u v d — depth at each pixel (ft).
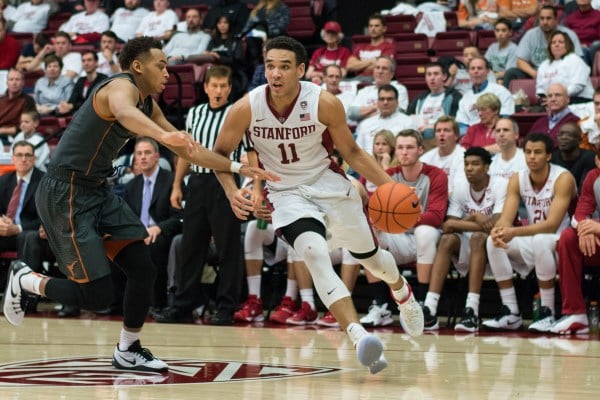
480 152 40.19
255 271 42.27
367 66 60.59
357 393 19.11
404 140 40.16
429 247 39.27
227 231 39.96
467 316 38.11
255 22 61.67
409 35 63.26
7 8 79.10
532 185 39.27
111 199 22.48
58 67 63.87
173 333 34.88
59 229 21.81
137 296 22.41
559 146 41.52
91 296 21.94
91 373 22.12
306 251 21.67
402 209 23.84
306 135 22.82
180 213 44.34
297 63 22.27
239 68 60.29
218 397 18.20
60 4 80.38
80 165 21.63
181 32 66.80
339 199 23.25
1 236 46.85
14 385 19.81
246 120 23.02
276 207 22.99
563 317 37.35
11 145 54.65
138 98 21.38
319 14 70.79
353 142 23.66
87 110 21.59
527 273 39.47
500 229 37.70
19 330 34.68
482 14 65.82
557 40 50.80
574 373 23.40
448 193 41.37
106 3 78.02
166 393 18.76
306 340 32.50
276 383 20.61
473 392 19.54
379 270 24.58
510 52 57.62
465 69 53.98
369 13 73.97
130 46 22.11
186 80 60.54
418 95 52.75
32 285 23.27
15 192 47.14
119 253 22.63
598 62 53.42
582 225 36.27
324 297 21.29
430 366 24.71
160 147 52.80
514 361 26.17
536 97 52.70
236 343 31.01
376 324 39.96
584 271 38.47
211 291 45.50
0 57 70.38
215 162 22.56
